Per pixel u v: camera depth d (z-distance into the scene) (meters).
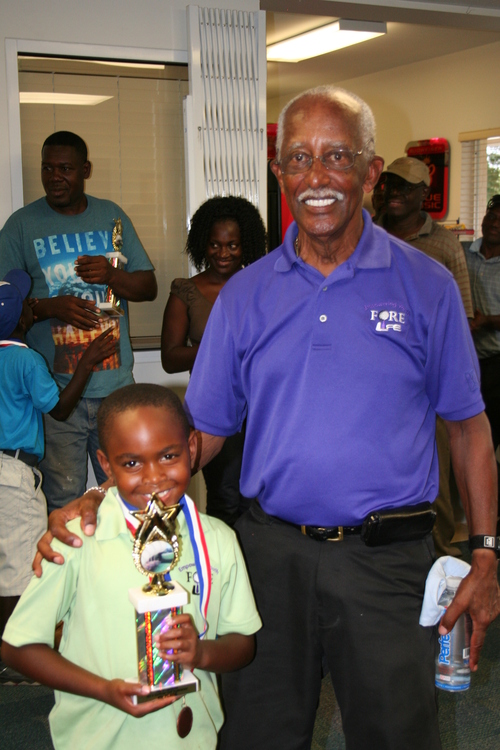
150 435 1.11
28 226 2.88
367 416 1.32
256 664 1.43
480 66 5.86
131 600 1.03
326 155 1.31
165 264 3.50
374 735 1.31
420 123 6.52
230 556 1.27
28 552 2.44
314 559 1.36
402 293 1.36
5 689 2.54
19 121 3.13
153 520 1.05
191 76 3.30
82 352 2.83
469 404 1.40
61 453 2.81
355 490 1.33
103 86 3.29
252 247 2.85
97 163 3.34
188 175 3.38
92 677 1.07
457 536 3.82
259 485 1.43
